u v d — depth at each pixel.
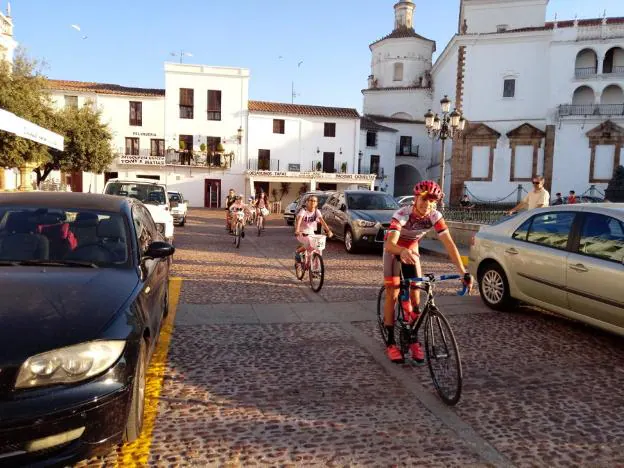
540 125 39.62
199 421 3.71
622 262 5.19
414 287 4.71
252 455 3.28
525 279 6.50
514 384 4.55
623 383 4.62
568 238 5.97
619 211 5.54
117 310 3.16
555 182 38.69
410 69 52.59
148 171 44.44
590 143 37.75
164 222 12.91
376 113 53.34
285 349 5.38
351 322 6.52
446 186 45.19
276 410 3.93
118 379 2.89
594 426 3.79
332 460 3.24
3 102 17.69
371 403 4.10
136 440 3.38
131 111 44.31
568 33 37.75
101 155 30.45
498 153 40.62
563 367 5.00
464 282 4.34
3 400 2.57
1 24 25.22
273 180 43.69
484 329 6.26
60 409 2.62
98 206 4.51
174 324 6.16
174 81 44.28
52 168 29.98
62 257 3.87
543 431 3.70
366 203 14.77
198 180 45.12
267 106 46.38
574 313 5.78
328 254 13.59
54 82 43.34
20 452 2.57
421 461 3.26
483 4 44.97
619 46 36.81
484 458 3.32
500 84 40.66
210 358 5.04
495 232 7.23
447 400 4.08
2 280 3.29
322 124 46.22
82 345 2.79
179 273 9.80
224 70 44.81
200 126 44.97
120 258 3.98
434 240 16.22
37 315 2.90
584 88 38.41
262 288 8.59
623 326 5.13
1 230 4.03
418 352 4.73
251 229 21.95
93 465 3.10
